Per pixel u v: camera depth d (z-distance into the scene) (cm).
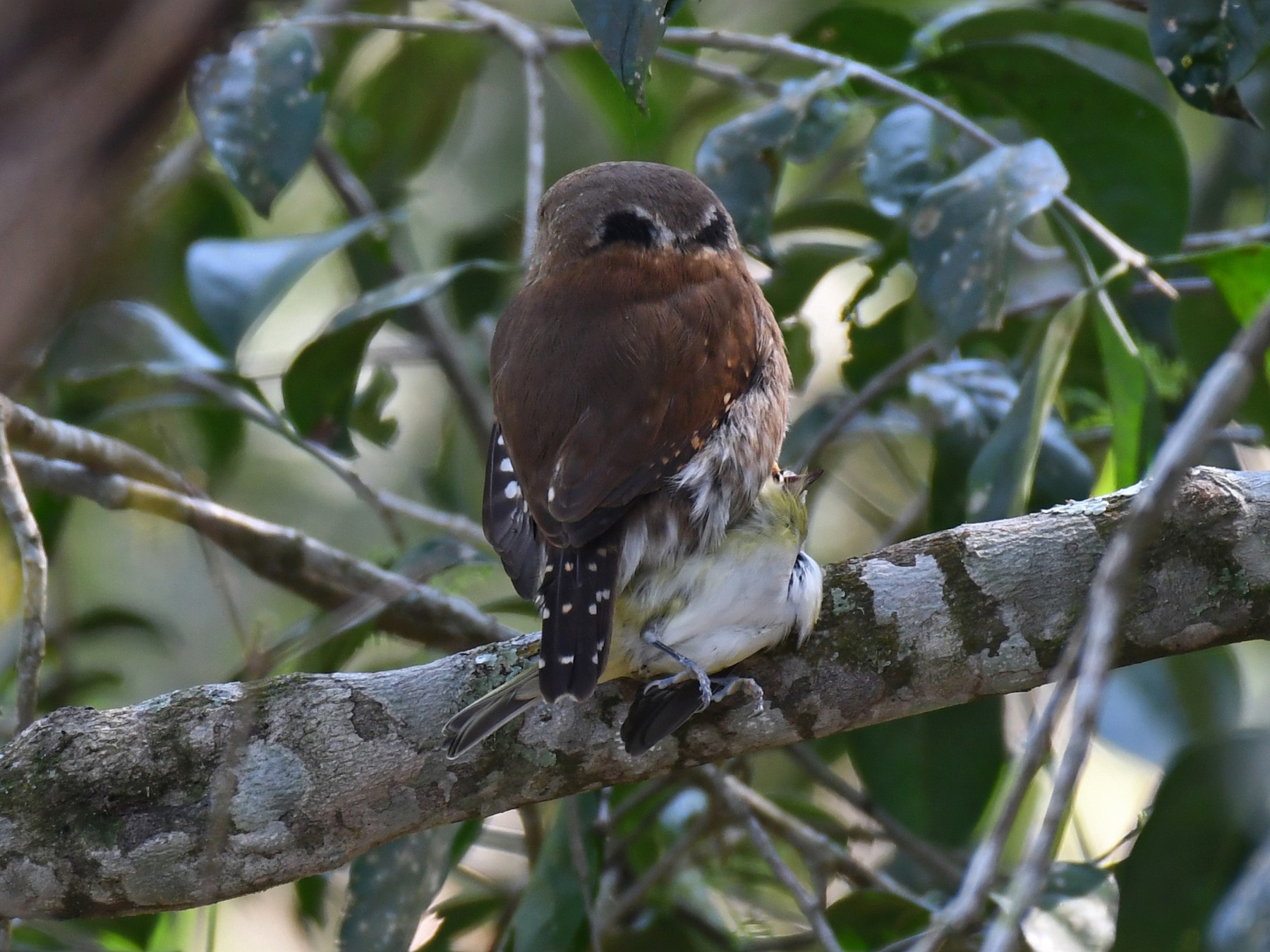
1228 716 918
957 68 854
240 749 531
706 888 913
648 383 629
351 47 1102
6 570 957
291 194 1286
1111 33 943
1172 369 918
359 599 729
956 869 854
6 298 251
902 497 1244
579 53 1070
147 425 1006
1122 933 722
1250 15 691
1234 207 1194
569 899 723
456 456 1148
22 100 252
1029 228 1131
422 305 1053
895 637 597
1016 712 1006
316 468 1237
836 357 1273
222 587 656
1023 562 601
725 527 604
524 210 1088
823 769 903
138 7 256
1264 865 643
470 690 591
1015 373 868
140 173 283
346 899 747
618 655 596
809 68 1077
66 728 583
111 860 571
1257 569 587
